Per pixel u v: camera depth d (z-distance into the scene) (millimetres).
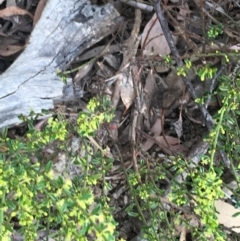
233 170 1402
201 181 1311
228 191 1634
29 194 1237
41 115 1473
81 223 1192
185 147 1688
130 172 1522
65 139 1465
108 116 1450
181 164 1424
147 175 1504
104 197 1425
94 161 1454
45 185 1249
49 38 1587
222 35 1714
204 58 1606
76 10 1609
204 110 1580
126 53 1671
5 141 1338
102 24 1632
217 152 1616
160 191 1439
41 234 1539
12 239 1550
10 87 1511
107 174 1620
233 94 1367
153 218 1410
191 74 1693
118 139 1665
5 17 1659
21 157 1274
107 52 1692
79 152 1513
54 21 1595
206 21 1705
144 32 1698
